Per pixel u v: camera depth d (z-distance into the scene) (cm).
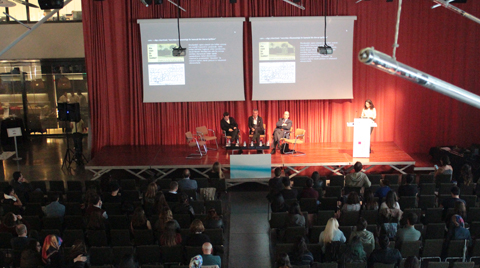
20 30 1382
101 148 1230
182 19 1184
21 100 1487
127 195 817
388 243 531
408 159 1062
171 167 1052
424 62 1210
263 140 1212
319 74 1206
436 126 1251
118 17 1194
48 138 1522
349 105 1237
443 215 721
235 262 712
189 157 1115
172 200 749
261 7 1193
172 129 1255
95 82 1224
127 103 1243
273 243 727
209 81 1217
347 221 689
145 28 1191
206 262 514
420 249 630
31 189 873
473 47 1199
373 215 689
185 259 576
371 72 1222
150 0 1055
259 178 1000
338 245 572
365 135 1067
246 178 1000
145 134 1258
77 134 1218
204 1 1193
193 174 1129
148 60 1205
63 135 1546
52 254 537
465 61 1207
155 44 1199
